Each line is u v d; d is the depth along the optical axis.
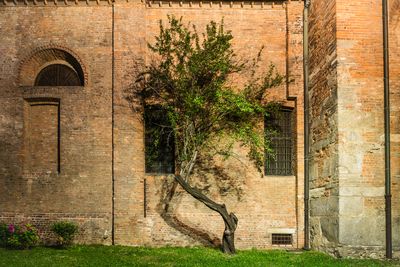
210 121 13.26
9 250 12.85
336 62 12.02
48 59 14.94
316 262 11.30
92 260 11.51
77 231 13.95
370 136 11.83
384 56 11.91
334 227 12.02
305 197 14.03
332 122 12.27
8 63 14.55
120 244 13.92
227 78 14.38
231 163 14.33
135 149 14.21
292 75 14.46
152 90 14.37
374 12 12.09
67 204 14.08
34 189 14.14
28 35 14.62
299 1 14.62
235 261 11.58
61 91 14.38
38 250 12.89
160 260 11.63
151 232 14.08
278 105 14.34
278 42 14.70
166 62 13.28
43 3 14.63
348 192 11.71
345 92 11.91
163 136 14.66
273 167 14.68
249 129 13.51
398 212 11.63
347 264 10.80
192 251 13.04
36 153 14.44
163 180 14.27
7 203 14.10
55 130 14.53
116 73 14.36
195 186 14.23
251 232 14.14
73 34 14.57
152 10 14.66
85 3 14.62
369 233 11.62
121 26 14.50
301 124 14.42
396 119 11.87
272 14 14.76
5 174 14.19
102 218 14.03
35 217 14.05
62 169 14.16
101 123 14.30
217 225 14.17
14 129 14.31
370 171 11.75
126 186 14.09
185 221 14.16
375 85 11.94
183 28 14.55
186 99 12.77
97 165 14.17
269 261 11.62
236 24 14.69
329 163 12.45
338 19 12.05
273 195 14.31
